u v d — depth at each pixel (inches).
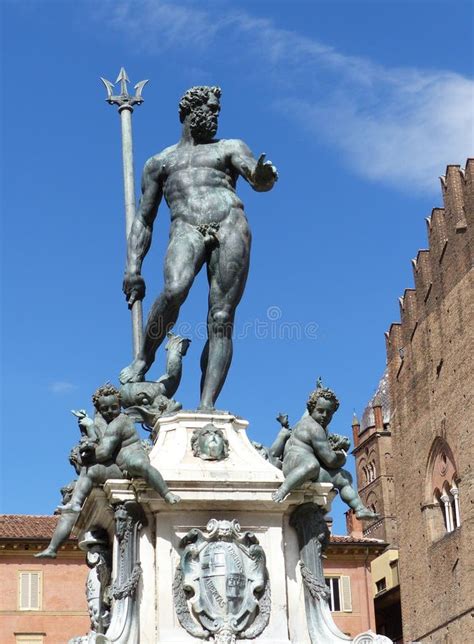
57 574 1852.9
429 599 2518.5
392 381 2822.3
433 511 2554.1
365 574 2041.1
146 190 409.4
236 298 387.5
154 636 330.0
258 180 381.7
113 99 551.8
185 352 397.4
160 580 333.4
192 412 359.3
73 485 374.6
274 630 335.6
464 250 2420.0
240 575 334.3
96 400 343.0
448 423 2477.9
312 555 345.7
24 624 1819.6
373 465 4183.1
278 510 346.0
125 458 335.6
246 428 364.8
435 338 2561.5
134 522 337.1
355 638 338.6
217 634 328.8
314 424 352.5
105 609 360.2
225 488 340.8
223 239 386.9
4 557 1847.9
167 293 380.2
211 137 402.0
